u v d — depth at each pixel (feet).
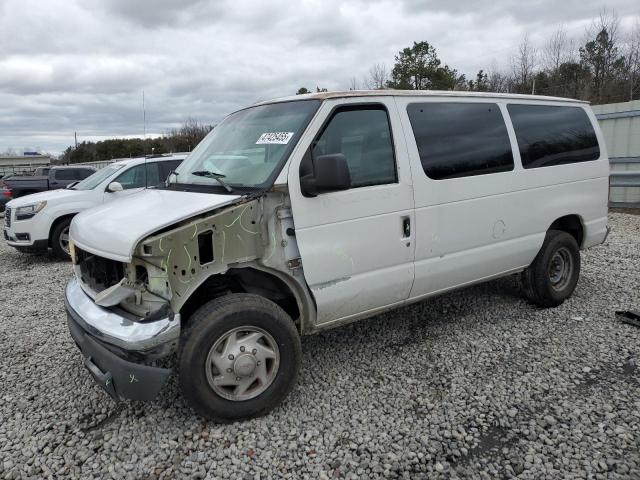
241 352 10.52
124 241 9.77
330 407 11.52
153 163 31.94
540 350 14.06
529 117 15.96
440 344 14.69
